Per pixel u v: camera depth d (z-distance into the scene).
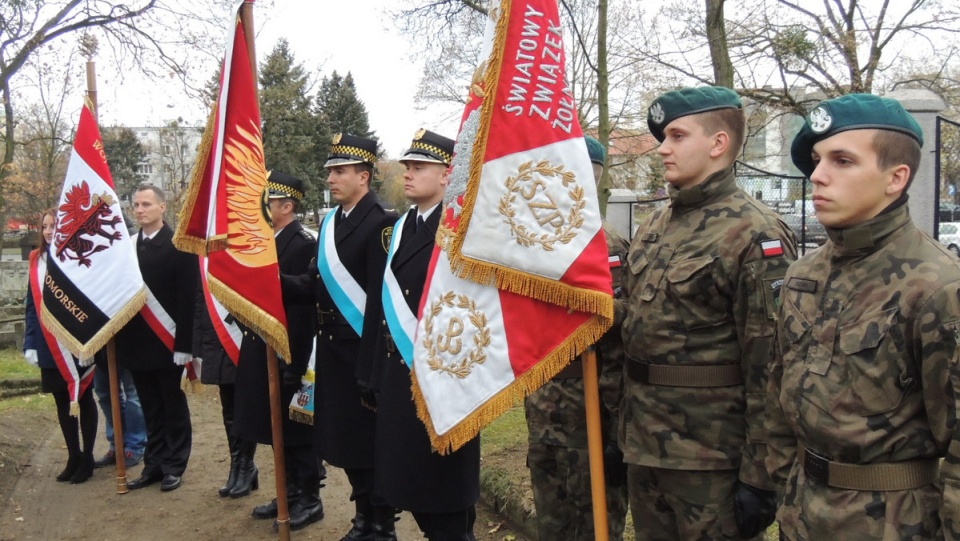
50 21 9.05
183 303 4.79
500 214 2.30
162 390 4.90
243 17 3.59
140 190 4.91
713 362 2.30
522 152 2.30
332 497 4.75
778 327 1.96
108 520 4.41
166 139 27.45
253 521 4.33
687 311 2.31
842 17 10.34
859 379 1.67
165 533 4.20
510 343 2.34
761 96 8.73
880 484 1.65
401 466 2.85
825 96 9.08
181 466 4.97
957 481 1.51
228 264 3.57
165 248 4.84
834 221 1.72
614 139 15.09
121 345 4.88
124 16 9.23
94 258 4.71
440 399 2.40
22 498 4.81
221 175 3.59
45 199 22.28
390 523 3.68
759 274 2.18
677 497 2.37
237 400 4.24
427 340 2.45
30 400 8.01
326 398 3.69
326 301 3.70
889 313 1.64
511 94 2.31
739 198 2.35
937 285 1.58
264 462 5.52
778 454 2.01
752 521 2.19
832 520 1.70
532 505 3.91
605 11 5.69
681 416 2.33
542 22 2.33
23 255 23.67
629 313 2.49
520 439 5.00
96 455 5.83
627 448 2.48
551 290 2.27
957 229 8.46
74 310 4.69
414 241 3.06
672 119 2.37
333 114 32.28
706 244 2.30
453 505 2.84
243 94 3.62
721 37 6.22
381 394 2.98
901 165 1.67
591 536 3.10
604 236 2.33
